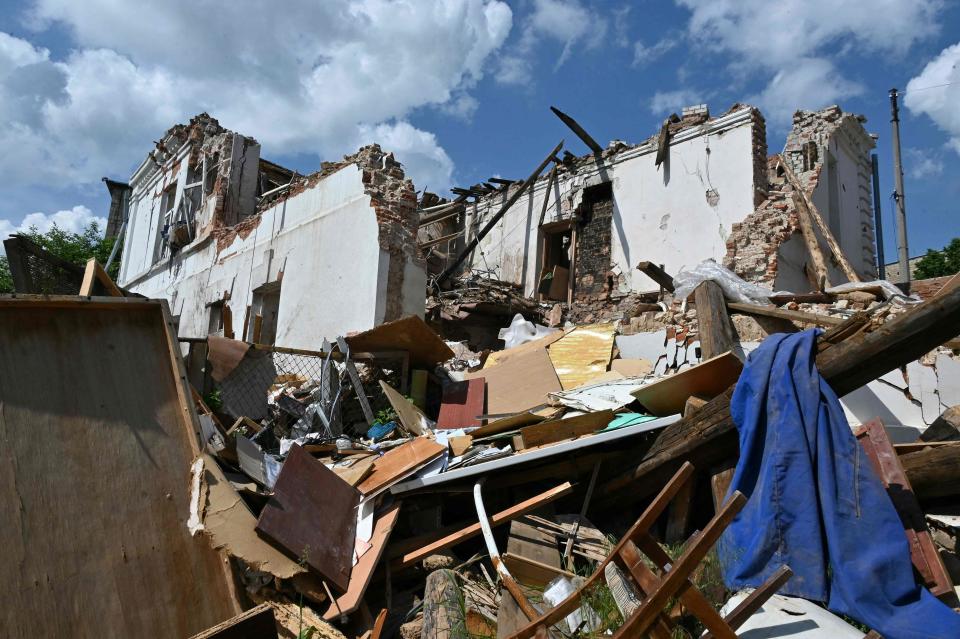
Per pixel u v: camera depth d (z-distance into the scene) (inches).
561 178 609.3
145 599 120.1
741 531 147.6
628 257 536.1
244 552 135.0
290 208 478.9
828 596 129.3
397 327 283.6
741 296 273.6
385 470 198.2
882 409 222.8
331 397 296.0
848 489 138.2
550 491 187.0
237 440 194.7
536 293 603.8
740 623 109.0
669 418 191.0
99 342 138.3
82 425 128.1
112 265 902.4
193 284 591.2
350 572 155.9
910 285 346.6
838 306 261.0
